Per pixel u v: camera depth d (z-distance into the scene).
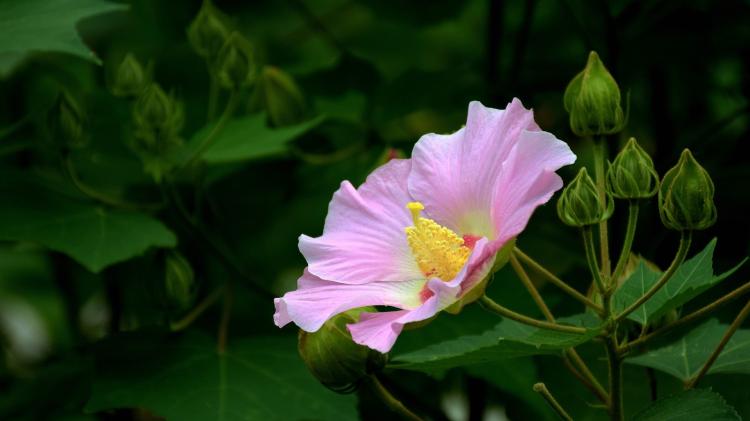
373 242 0.99
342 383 1.00
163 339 1.14
